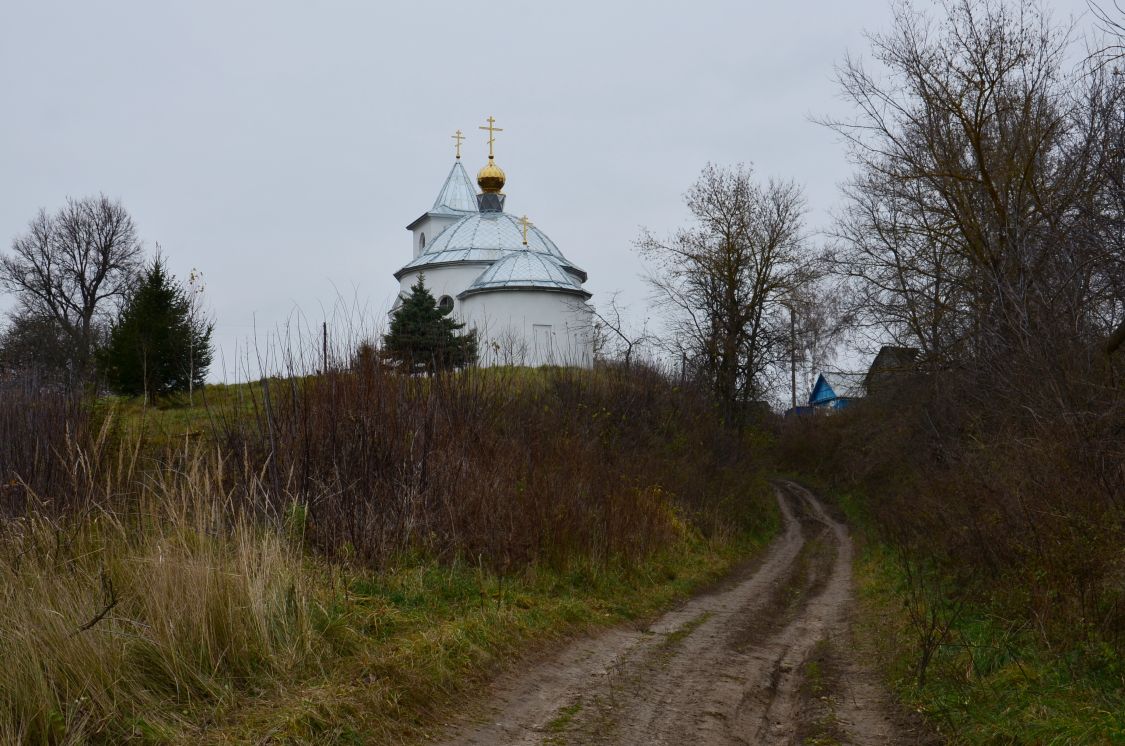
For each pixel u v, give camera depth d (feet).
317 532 31.22
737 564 67.82
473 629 27.20
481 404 45.11
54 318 151.53
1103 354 38.19
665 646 31.99
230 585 21.67
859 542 88.02
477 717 21.75
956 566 37.99
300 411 34.73
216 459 30.81
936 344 69.10
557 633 30.86
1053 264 47.24
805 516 118.42
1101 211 44.04
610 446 64.08
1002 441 42.45
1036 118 59.88
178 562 21.45
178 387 75.87
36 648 17.29
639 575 45.34
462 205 181.88
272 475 31.76
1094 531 27.04
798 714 24.17
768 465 152.15
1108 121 45.11
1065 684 22.04
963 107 63.00
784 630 38.73
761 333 128.77
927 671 26.35
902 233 71.77
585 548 42.09
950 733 21.24
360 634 24.04
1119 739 17.49
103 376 71.72
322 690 20.07
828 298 105.29
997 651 25.89
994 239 61.41
